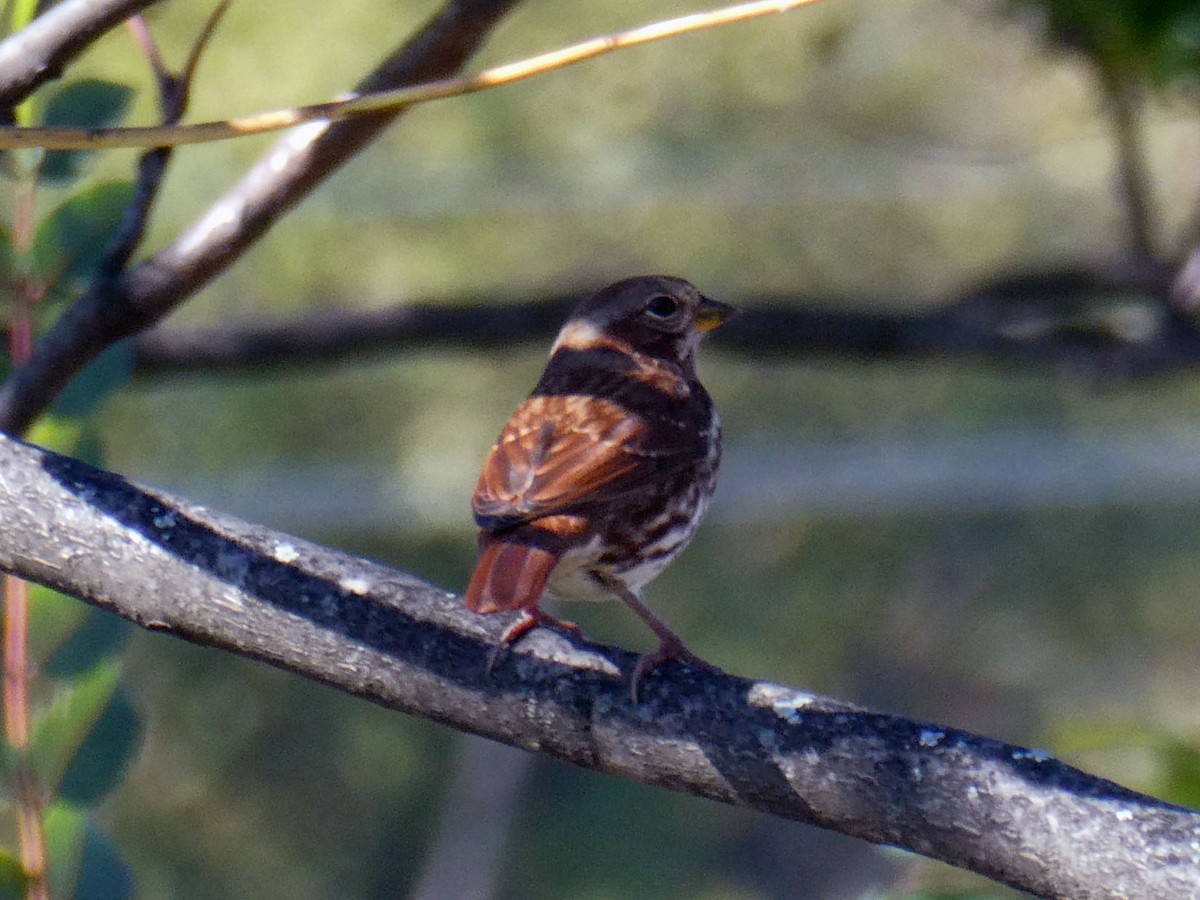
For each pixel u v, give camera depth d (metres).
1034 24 8.94
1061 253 14.05
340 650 4.14
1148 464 21.30
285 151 5.60
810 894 25.81
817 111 13.23
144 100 11.30
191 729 22.44
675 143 14.85
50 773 4.41
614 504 5.80
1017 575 22.66
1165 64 7.95
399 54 5.59
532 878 25.89
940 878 5.26
